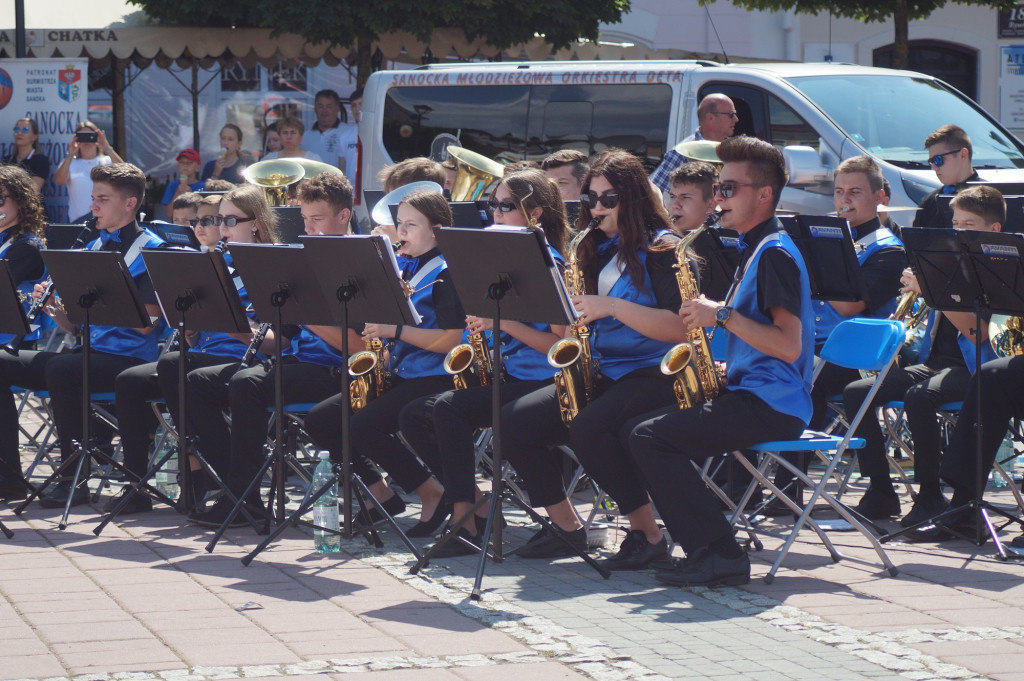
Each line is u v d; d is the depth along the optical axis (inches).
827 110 472.1
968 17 914.1
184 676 199.9
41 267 369.7
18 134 600.4
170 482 361.7
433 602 245.3
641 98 499.2
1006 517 314.8
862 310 340.8
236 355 342.0
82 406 328.8
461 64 546.6
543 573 269.6
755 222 254.2
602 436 264.8
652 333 259.3
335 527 300.7
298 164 410.0
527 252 239.3
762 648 214.7
